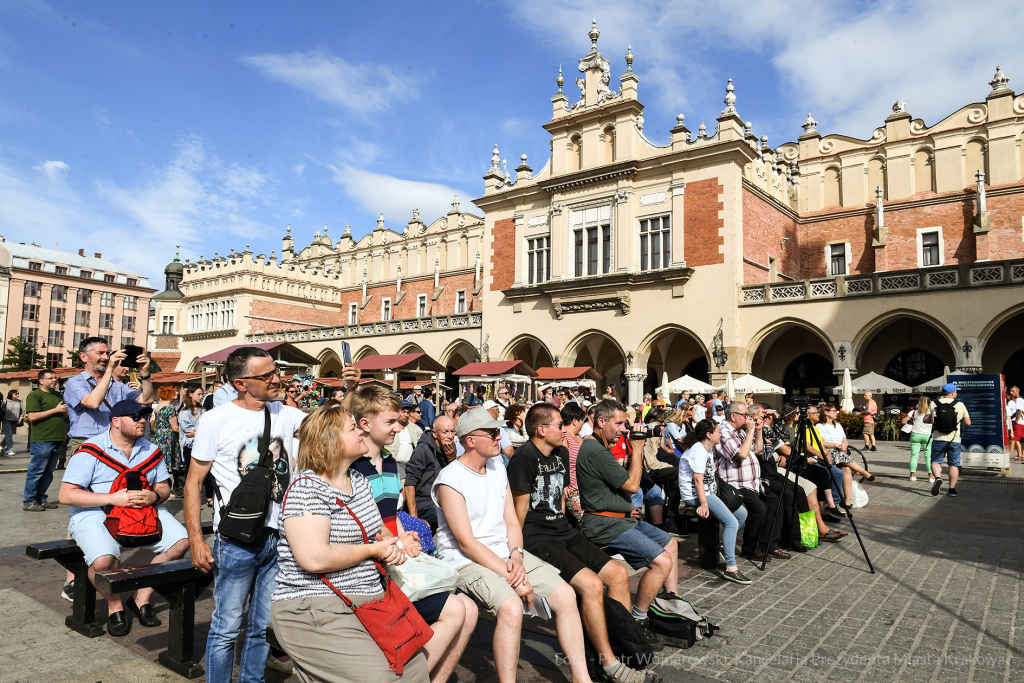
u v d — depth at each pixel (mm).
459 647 3871
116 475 5078
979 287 20703
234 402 4219
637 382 26156
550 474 5082
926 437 14594
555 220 29016
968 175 27844
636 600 5281
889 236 29141
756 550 7941
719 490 7266
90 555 4754
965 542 8562
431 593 3807
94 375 7195
